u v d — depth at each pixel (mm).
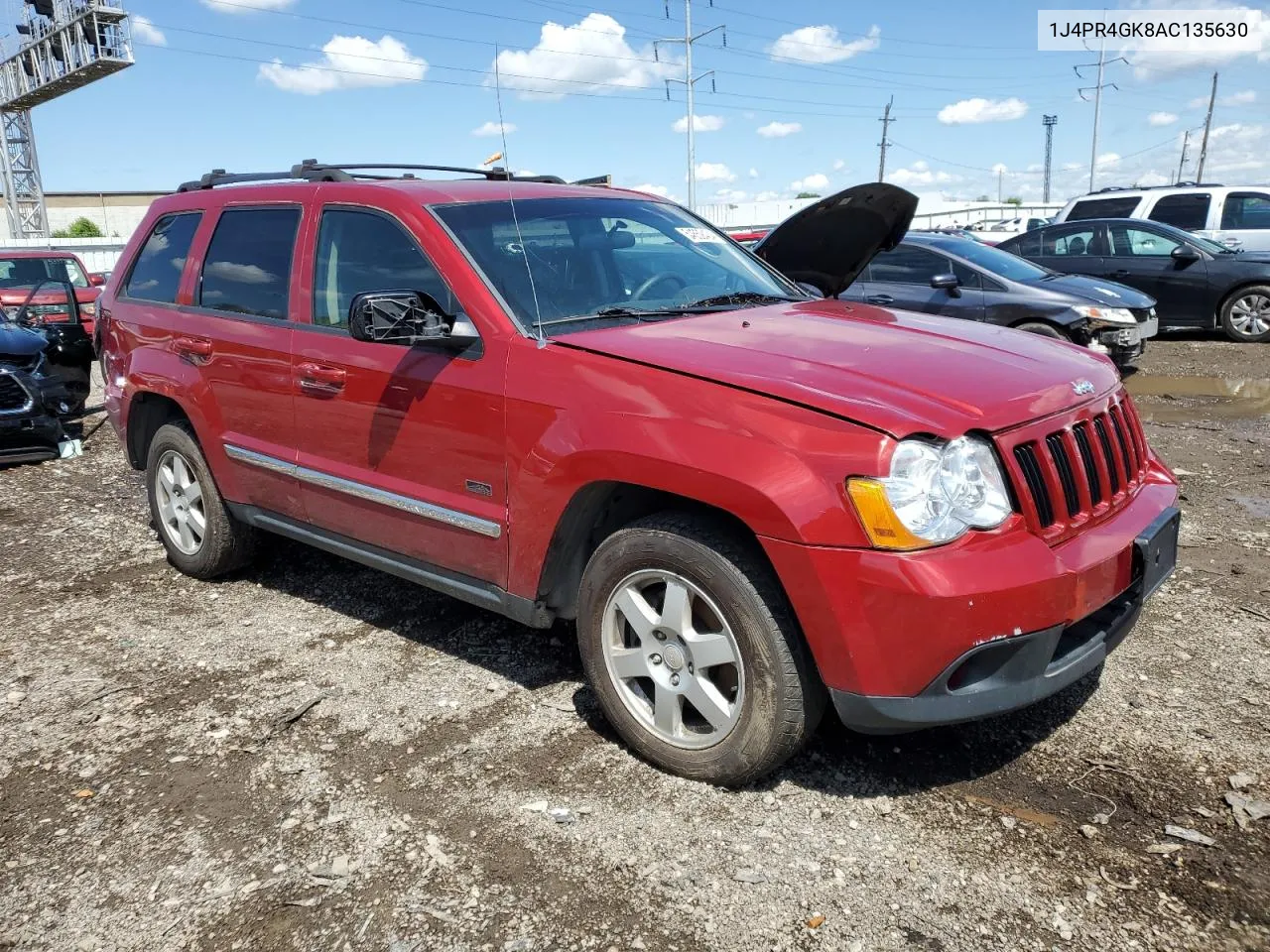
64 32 30094
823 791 3002
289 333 4094
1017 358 3219
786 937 2402
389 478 3730
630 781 3082
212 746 3393
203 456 4758
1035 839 2740
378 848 2793
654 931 2436
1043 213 54406
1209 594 4383
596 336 3256
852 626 2596
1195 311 12773
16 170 36281
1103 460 3057
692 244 4359
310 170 4363
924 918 2451
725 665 2967
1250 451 7051
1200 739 3209
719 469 2727
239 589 4914
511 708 3586
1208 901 2469
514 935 2438
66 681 3932
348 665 3994
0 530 6086
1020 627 2600
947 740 3264
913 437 2609
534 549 3258
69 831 2932
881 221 4801
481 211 3805
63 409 8359
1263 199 14273
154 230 5152
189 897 2623
